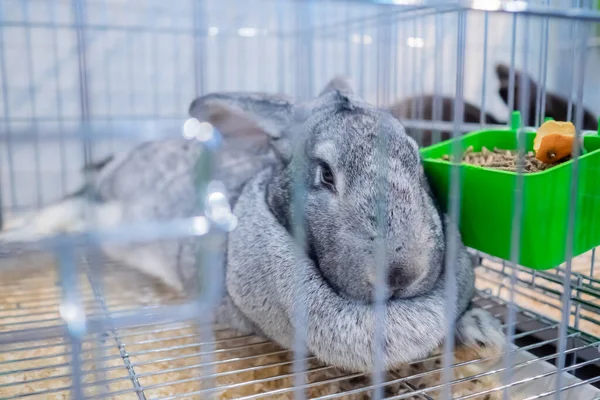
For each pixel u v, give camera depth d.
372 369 0.96
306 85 1.29
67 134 0.70
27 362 1.08
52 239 0.53
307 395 0.99
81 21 1.12
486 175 1.02
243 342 1.18
